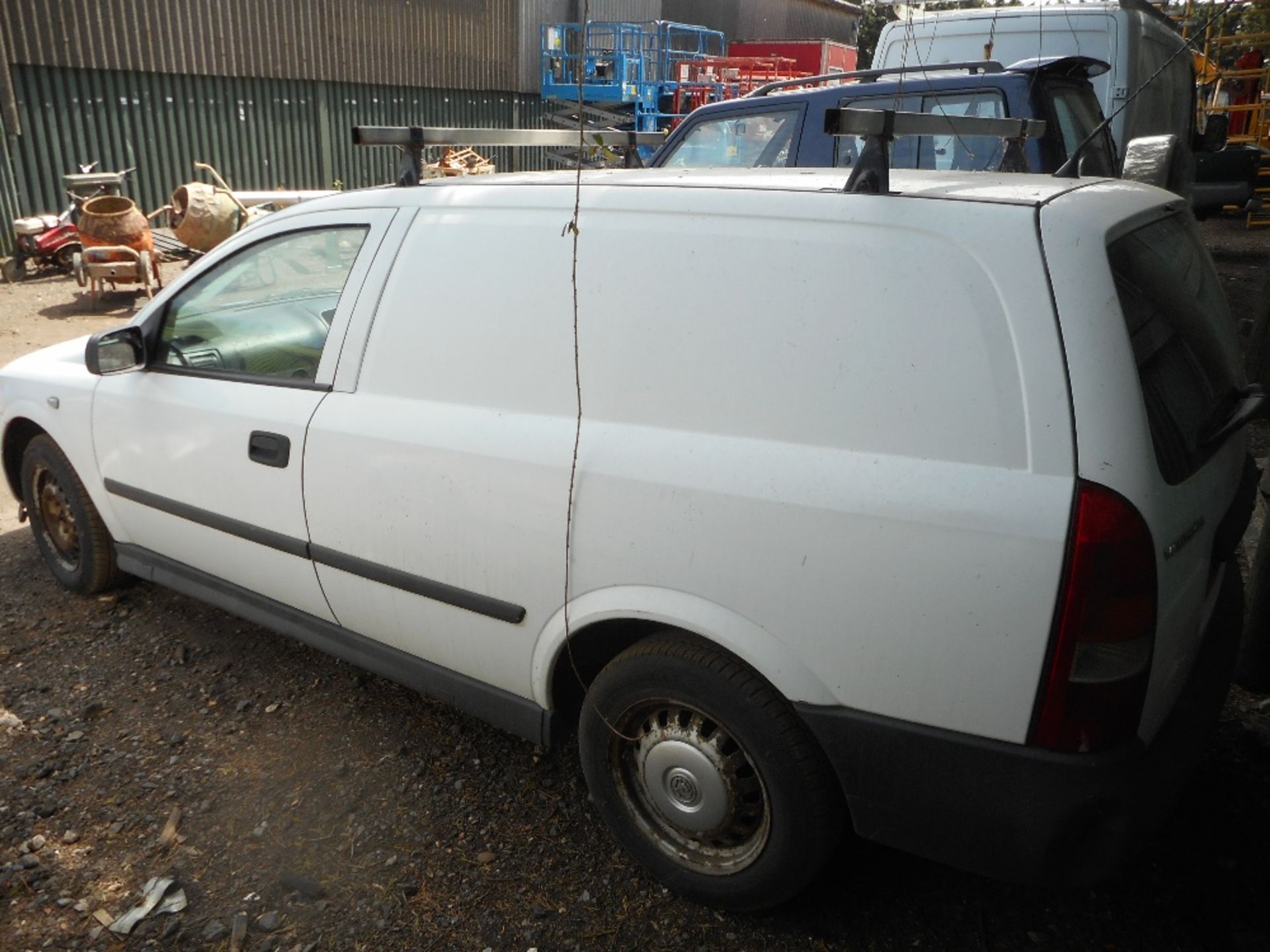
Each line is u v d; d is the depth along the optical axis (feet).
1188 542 6.60
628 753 8.31
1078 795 6.23
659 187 7.92
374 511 9.19
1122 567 5.96
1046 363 6.11
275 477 10.03
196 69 46.57
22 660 12.03
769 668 7.06
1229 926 7.89
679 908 8.14
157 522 11.86
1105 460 5.97
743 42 72.84
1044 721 6.21
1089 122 18.35
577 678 8.60
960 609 6.30
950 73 19.74
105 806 9.40
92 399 12.18
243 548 10.78
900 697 6.63
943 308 6.47
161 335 11.62
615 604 7.73
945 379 6.42
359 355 9.46
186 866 8.64
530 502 8.07
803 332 6.97
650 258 7.72
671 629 7.86
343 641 10.30
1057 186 7.22
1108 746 6.23
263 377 10.45
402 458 8.89
